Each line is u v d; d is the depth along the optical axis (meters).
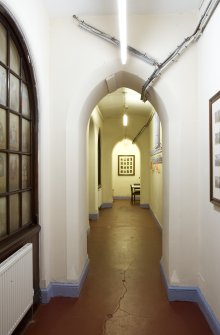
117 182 11.95
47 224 2.59
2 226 1.86
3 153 1.88
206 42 2.26
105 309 2.40
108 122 8.84
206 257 2.29
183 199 2.56
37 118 2.45
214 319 2.04
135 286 2.87
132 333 2.05
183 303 2.51
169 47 2.60
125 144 11.89
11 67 2.01
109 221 6.52
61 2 2.47
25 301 1.97
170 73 2.57
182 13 2.59
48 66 2.64
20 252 1.90
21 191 2.17
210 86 2.16
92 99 2.98
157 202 6.01
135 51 2.59
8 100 1.91
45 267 2.53
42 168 2.48
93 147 6.68
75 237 2.66
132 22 2.63
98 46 2.65
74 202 2.66
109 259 3.74
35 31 2.28
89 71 2.65
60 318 2.25
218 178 1.95
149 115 7.83
